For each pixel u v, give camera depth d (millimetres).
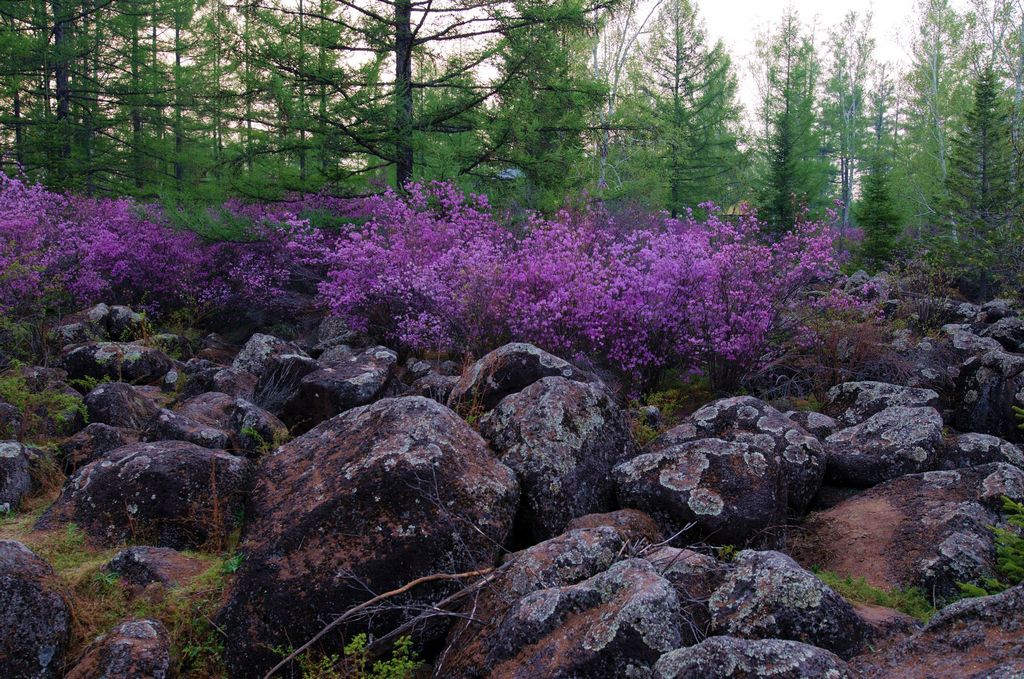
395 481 3961
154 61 23984
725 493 4453
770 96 35250
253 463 5266
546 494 4531
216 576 4070
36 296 10227
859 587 4008
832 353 8219
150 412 6867
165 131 25391
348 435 4535
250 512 4496
